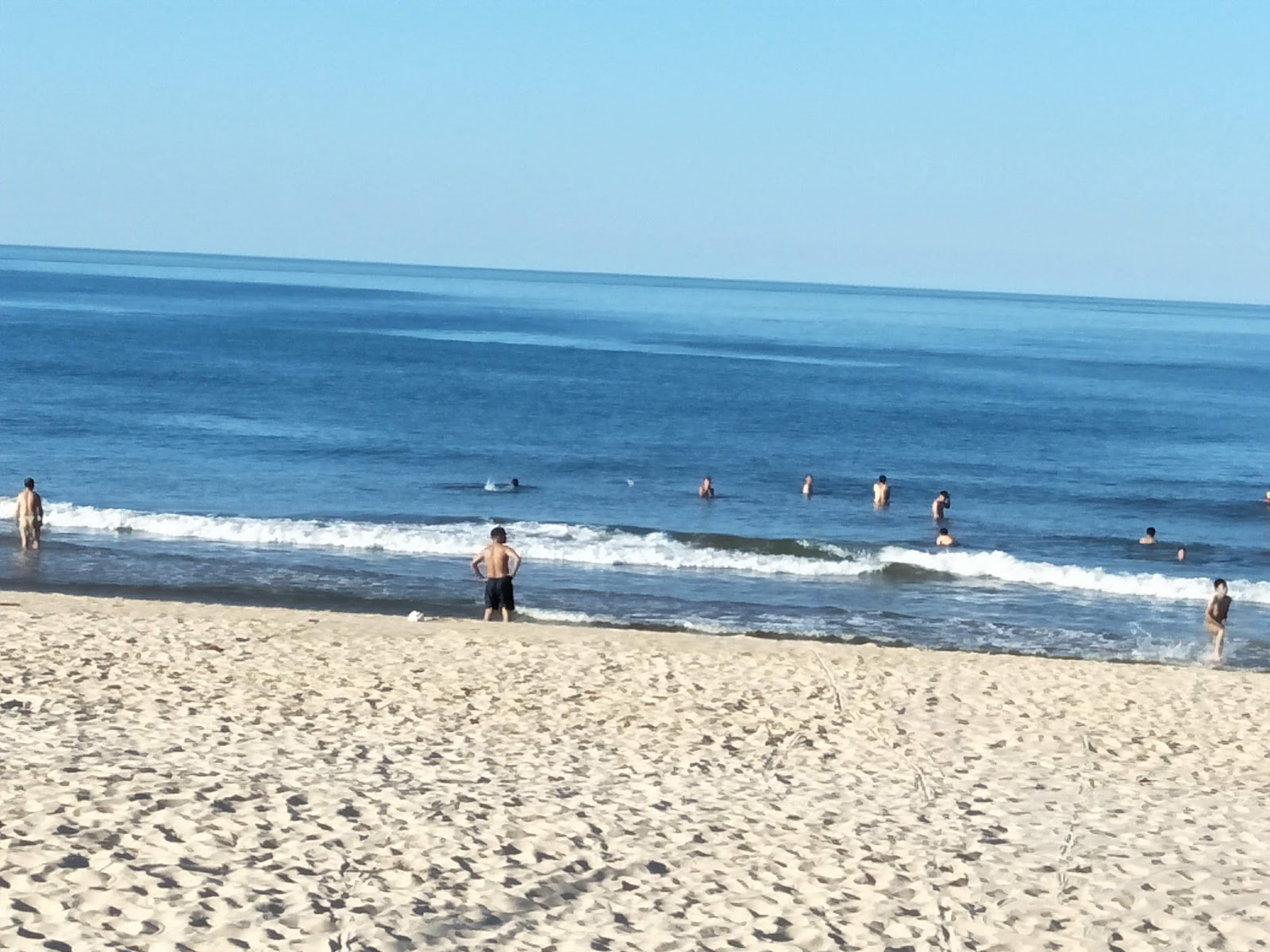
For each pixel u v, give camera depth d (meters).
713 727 13.58
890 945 8.08
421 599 23.25
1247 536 36.56
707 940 7.95
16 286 184.00
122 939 7.18
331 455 43.78
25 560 25.12
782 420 60.94
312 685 14.36
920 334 163.50
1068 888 9.25
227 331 107.06
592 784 11.29
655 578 26.73
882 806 11.13
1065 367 108.06
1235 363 124.06
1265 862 10.02
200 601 22.42
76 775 10.20
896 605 25.23
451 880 8.63
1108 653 22.06
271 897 7.98
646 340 123.06
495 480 40.38
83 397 56.41
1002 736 13.75
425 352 94.00
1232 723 14.76
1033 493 42.56
